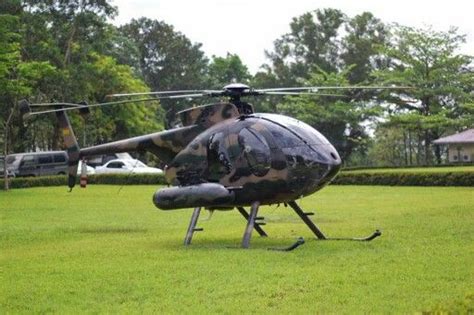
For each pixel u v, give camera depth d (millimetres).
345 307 9398
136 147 17516
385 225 18422
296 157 14648
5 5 48469
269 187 14750
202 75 90562
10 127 54250
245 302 9805
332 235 16844
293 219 21500
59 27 53781
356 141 64250
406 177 35469
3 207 28234
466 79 56438
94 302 10141
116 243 16359
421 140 66875
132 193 36062
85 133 59875
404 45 57250
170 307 9672
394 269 11750
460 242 14719
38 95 52094
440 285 10461
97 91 57969
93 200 31500
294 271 11797
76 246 16078
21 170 53562
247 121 15266
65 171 55312
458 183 33969
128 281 11406
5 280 11828
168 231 19125
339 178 37594
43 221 22609
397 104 60969
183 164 15891
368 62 72312
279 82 76500
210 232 18453
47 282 11555
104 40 57500
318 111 62156
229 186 15133
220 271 11969
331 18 75688
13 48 39656
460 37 57062
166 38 88375
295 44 76938
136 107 62594
